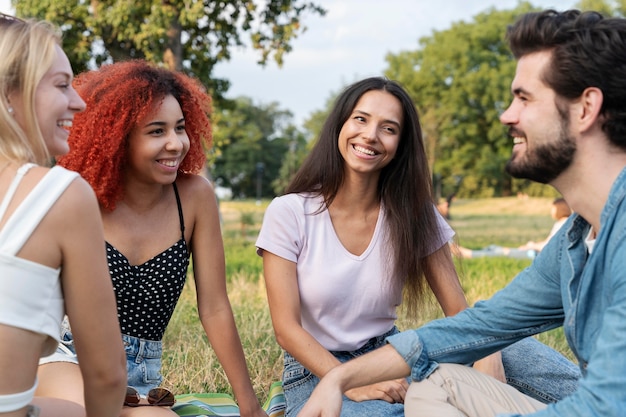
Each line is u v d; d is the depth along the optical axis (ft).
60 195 5.94
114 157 8.59
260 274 26.23
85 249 6.05
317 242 9.93
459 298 10.36
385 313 10.12
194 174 9.59
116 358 6.45
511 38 6.88
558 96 6.53
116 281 8.71
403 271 9.96
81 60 52.90
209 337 9.54
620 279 6.15
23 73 6.02
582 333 6.84
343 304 9.88
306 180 10.19
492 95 174.29
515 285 8.09
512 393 7.70
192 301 18.93
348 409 8.91
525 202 131.23
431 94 182.91
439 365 8.00
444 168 180.55
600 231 6.48
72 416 6.95
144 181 8.85
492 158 177.06
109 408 6.61
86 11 52.75
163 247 9.04
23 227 5.77
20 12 52.70
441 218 10.51
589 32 6.40
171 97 8.75
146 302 8.96
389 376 8.09
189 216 9.30
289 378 9.94
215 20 52.75
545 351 9.77
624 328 5.94
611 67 6.30
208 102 9.73
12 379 5.76
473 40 183.93
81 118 8.63
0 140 5.98
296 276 9.91
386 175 10.18
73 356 8.77
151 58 49.60
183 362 13.03
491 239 66.44
